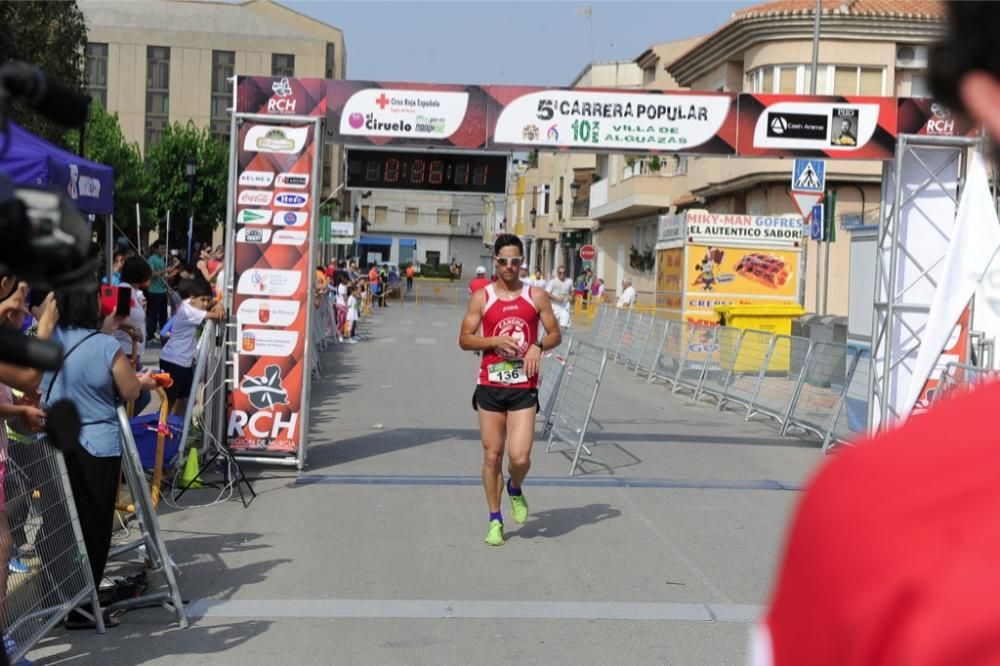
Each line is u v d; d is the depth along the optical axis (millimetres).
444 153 11070
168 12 64688
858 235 14992
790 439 13195
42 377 5086
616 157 45469
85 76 23953
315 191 10008
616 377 20656
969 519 818
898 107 10727
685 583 6816
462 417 14117
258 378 10109
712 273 21344
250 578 6734
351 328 27969
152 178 50344
